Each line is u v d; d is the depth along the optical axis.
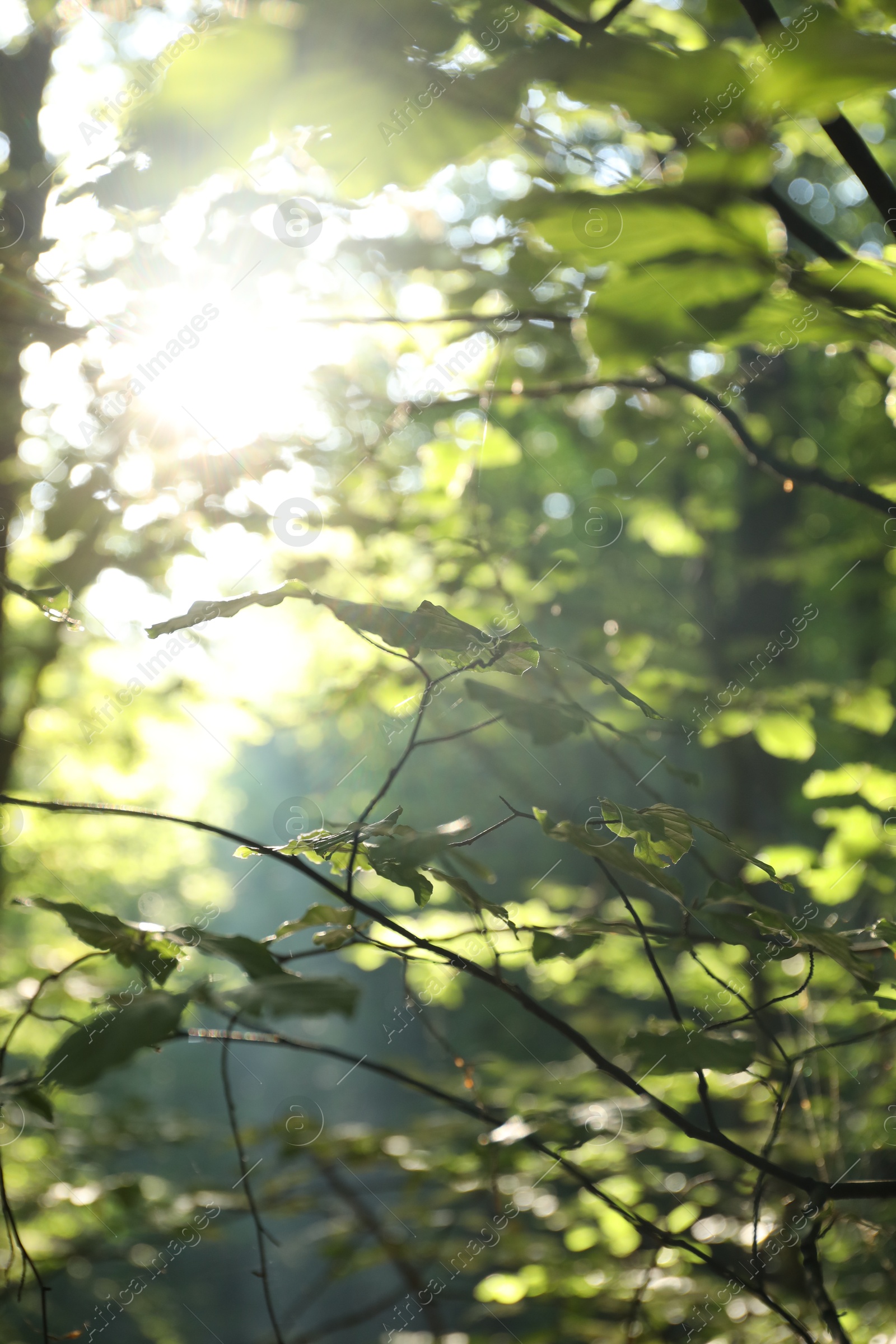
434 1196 3.49
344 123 0.94
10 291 2.21
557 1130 2.76
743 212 0.80
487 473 4.84
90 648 4.61
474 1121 3.69
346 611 1.39
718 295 0.84
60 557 3.22
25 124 2.21
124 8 2.11
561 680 3.30
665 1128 3.22
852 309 0.96
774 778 6.07
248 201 2.14
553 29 1.48
